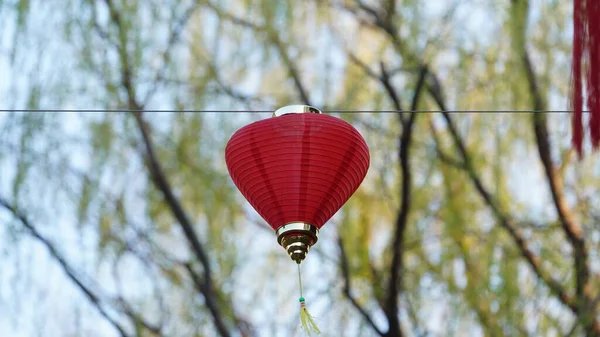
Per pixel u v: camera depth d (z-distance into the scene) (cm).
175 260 733
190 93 791
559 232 750
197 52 799
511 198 761
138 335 707
